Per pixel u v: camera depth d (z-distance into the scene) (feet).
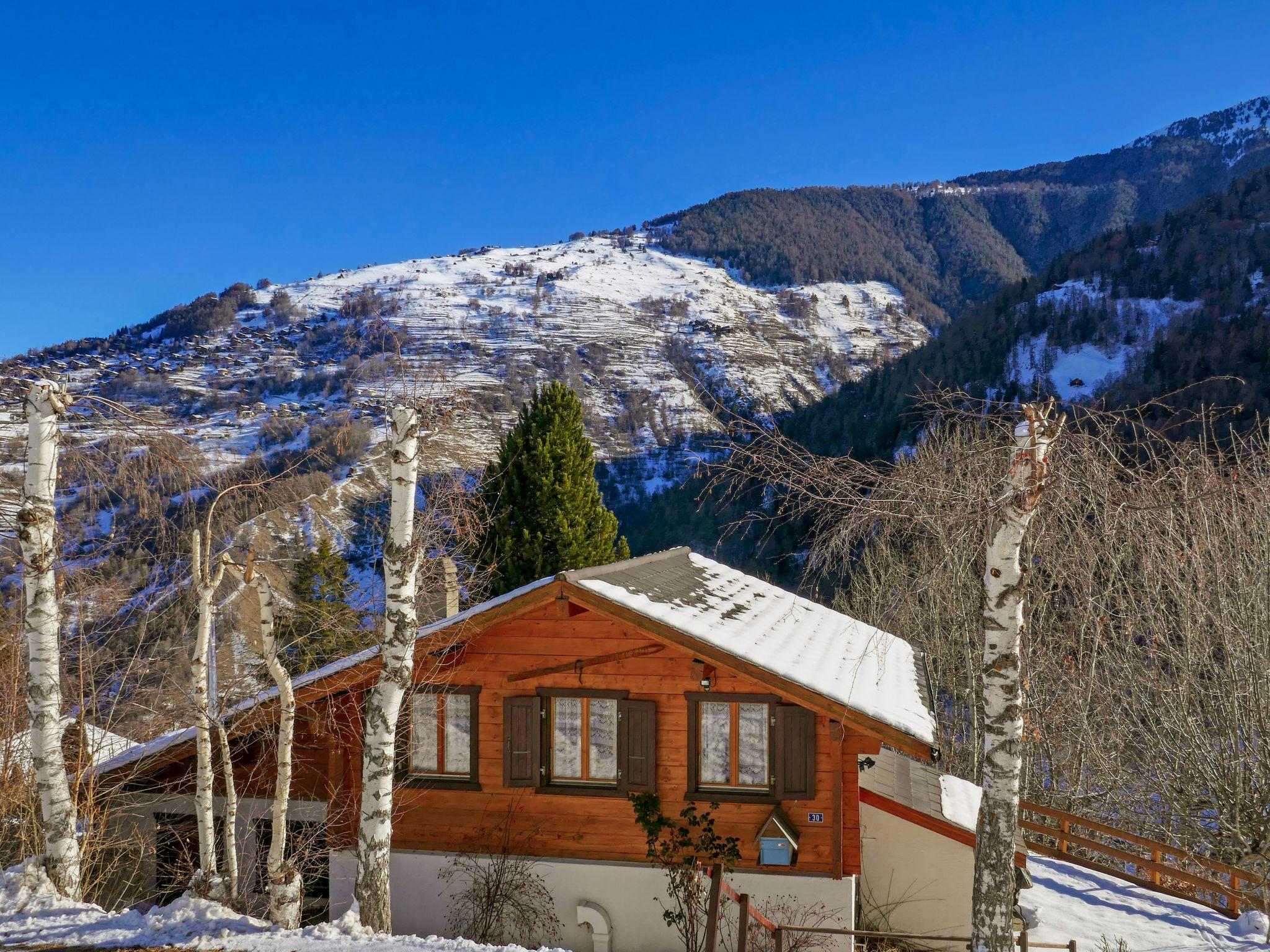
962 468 28.81
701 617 45.37
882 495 28.63
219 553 36.42
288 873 32.22
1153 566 46.93
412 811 44.14
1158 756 67.36
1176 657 60.54
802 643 47.60
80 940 28.04
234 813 33.63
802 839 41.29
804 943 39.58
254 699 42.01
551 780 43.50
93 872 43.65
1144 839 55.47
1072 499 29.94
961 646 80.79
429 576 43.14
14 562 31.99
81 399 31.01
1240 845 59.72
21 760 38.81
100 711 38.55
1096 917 49.62
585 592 40.78
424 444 36.17
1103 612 45.29
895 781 50.29
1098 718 70.33
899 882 47.16
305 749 45.19
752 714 42.11
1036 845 61.72
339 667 42.78
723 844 41.57
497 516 83.46
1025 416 27.50
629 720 42.68
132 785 45.73
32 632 30.30
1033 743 68.59
